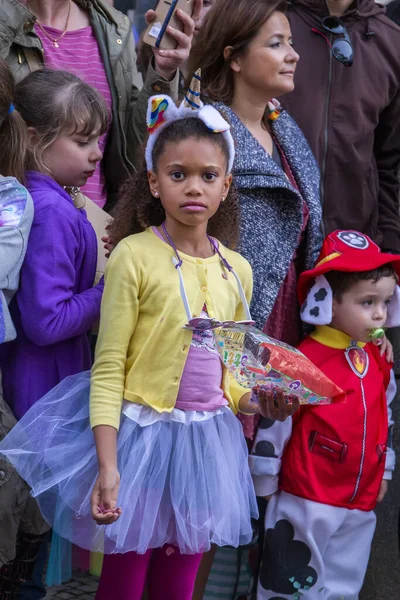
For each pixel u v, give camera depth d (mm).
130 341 3312
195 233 3385
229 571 4582
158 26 4297
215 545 4281
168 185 3277
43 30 4363
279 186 4168
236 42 4285
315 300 4289
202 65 4445
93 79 4422
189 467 3270
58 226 3471
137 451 3219
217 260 3453
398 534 4703
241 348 3145
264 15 4227
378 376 4418
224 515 3303
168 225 3412
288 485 4242
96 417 3146
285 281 4406
